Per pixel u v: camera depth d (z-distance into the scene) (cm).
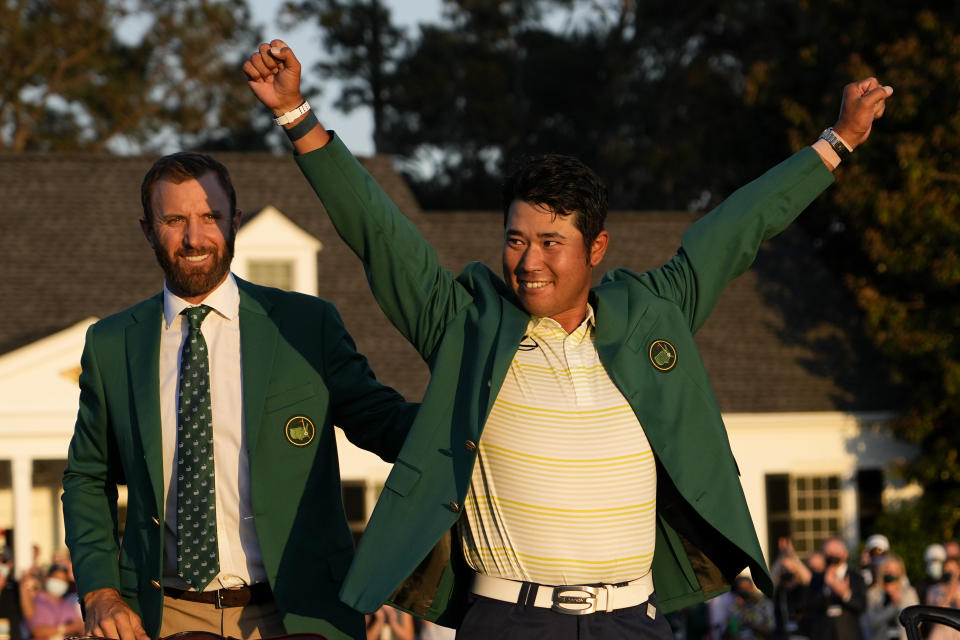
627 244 3841
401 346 3378
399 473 546
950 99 3194
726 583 584
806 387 3488
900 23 3588
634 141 6022
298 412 616
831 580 1798
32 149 6266
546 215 538
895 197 3197
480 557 550
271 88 560
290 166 3894
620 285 581
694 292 592
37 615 1884
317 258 3603
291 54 556
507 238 550
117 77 6312
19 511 2983
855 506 3388
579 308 562
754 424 3353
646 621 556
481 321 562
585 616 539
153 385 612
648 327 565
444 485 539
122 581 614
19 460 2986
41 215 3659
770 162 4600
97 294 3397
